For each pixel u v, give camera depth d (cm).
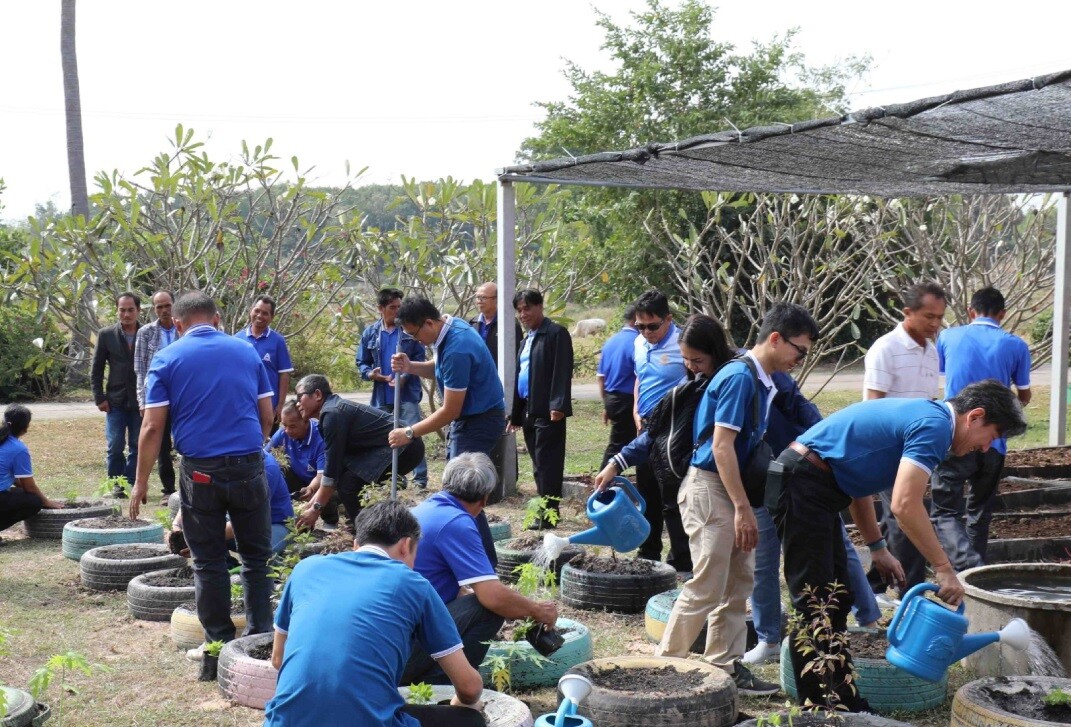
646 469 757
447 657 373
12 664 588
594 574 675
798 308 509
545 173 986
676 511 730
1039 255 1551
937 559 434
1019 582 615
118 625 664
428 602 367
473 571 460
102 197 1431
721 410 499
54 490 1168
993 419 431
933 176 930
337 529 803
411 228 1529
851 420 448
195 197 1480
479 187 1521
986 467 688
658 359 761
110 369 1099
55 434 1608
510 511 1013
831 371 2602
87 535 841
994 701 449
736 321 2241
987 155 775
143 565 748
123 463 1109
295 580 370
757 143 730
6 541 919
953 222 1594
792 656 480
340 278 1568
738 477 496
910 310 648
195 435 558
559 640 498
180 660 595
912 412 436
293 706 340
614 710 450
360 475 779
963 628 427
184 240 1599
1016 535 820
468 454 484
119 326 1102
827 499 456
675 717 447
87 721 503
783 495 461
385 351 1070
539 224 1606
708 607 521
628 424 845
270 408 612
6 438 906
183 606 630
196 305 577
